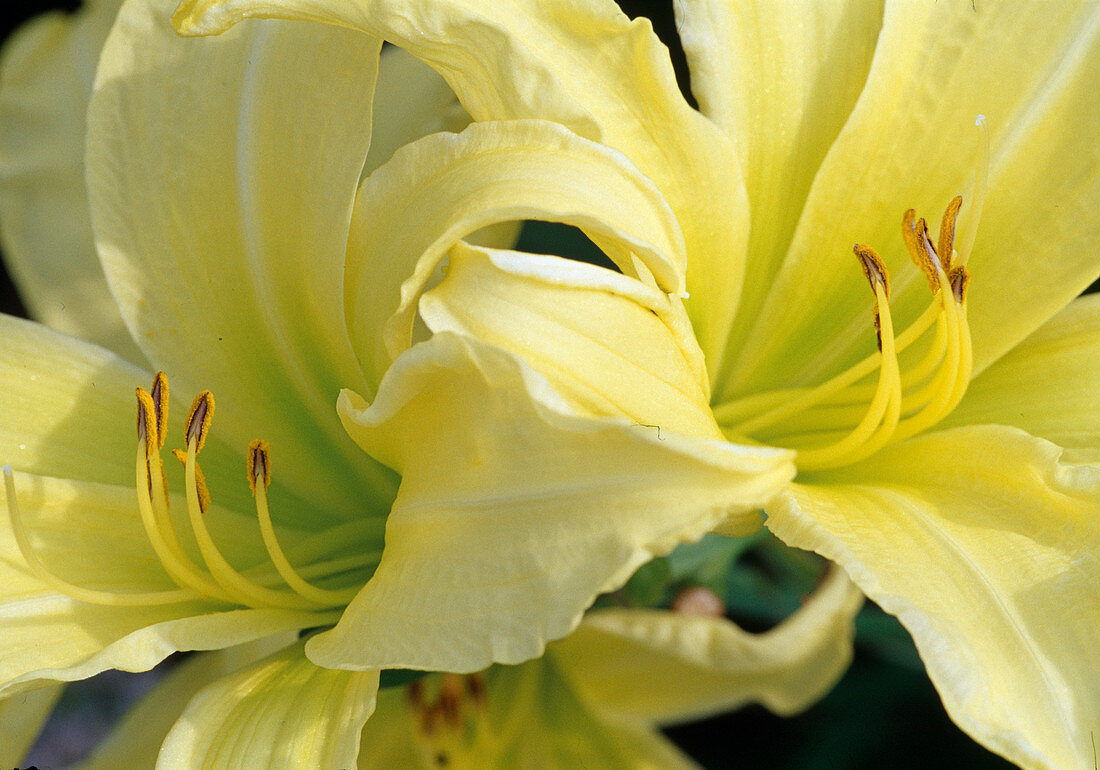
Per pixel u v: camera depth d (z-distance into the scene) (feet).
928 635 1.08
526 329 1.08
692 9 1.20
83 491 1.24
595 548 1.06
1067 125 1.22
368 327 1.19
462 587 1.08
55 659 1.17
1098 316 1.24
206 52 1.26
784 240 1.24
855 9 1.22
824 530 1.11
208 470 1.27
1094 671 1.09
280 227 1.24
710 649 1.45
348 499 1.27
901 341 1.20
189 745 1.12
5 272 1.67
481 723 1.51
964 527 1.15
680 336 1.13
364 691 1.11
